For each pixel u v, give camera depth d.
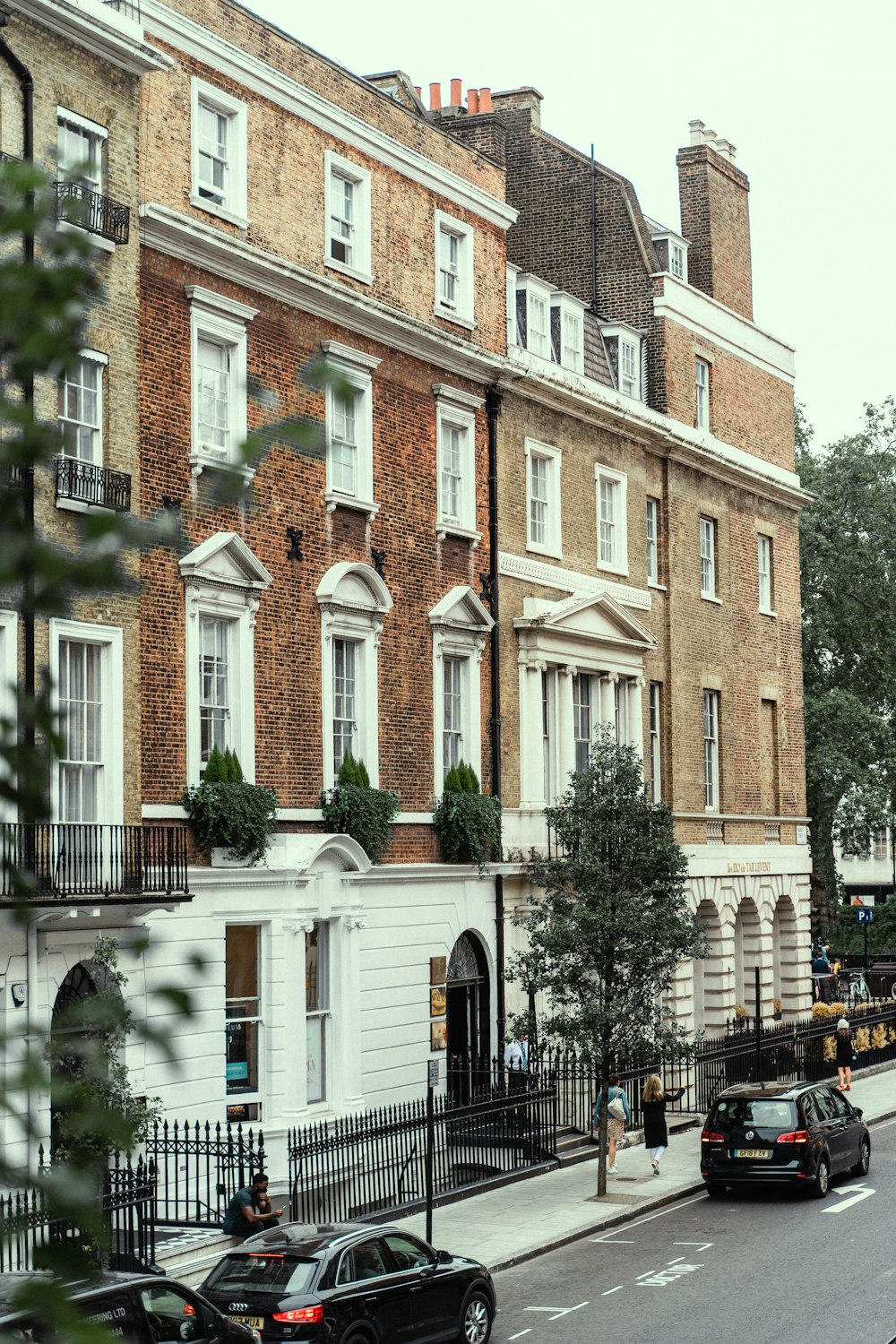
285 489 27.73
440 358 32.44
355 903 28.39
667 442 41.12
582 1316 19.66
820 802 58.25
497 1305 20.42
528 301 37.31
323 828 28.34
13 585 2.62
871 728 57.38
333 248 29.91
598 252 43.28
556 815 28.53
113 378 23.41
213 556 25.75
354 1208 24.72
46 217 2.78
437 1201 26.25
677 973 40.44
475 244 34.12
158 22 25.52
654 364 42.16
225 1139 24.97
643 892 28.00
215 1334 14.62
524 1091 29.75
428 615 31.73
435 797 31.77
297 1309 16.06
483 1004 33.12
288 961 26.52
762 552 47.62
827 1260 22.34
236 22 27.73
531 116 44.66
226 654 26.53
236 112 27.33
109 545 2.69
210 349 26.55
